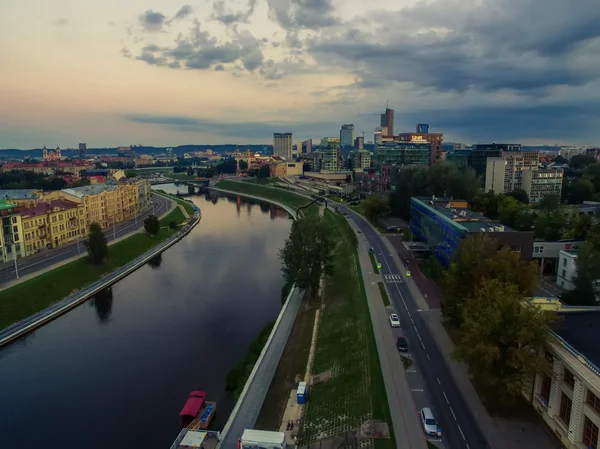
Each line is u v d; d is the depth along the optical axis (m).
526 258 124.62
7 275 144.88
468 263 93.25
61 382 93.88
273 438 64.19
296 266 129.25
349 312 112.94
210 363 100.81
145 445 74.62
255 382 86.69
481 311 73.62
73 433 77.62
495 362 68.94
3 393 90.06
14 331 115.00
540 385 70.62
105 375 96.31
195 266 180.88
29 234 174.38
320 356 97.31
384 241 189.50
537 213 174.75
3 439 76.44
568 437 61.12
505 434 64.69
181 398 87.50
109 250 183.88
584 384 58.50
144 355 105.06
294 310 123.19
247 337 113.62
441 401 72.25
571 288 123.00
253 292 147.62
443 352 88.50
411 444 62.34
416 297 119.38
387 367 82.62
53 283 143.00
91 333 117.94
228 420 75.00
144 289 153.12
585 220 151.00
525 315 66.88
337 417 72.38
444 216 147.75
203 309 133.38
